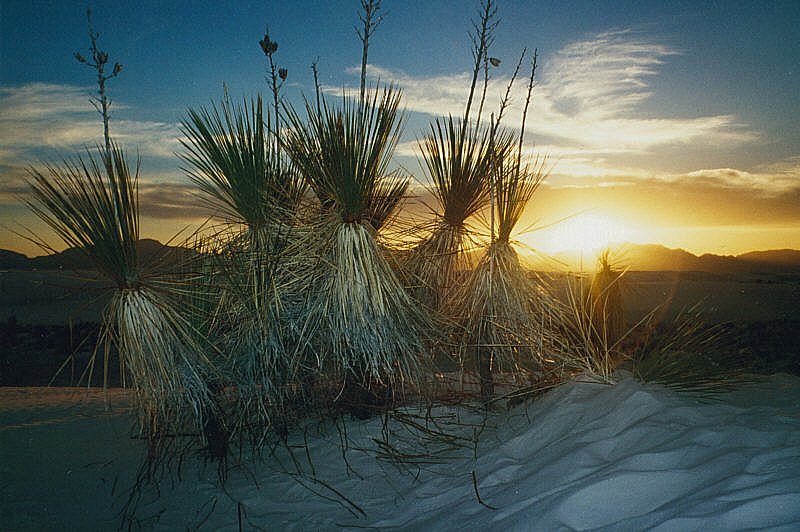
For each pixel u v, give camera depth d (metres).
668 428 3.43
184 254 5.00
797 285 35.00
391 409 5.63
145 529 4.11
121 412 7.66
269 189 5.57
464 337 5.86
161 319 4.77
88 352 16.22
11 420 7.38
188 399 5.04
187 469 5.38
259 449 5.39
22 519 4.30
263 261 5.46
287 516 4.11
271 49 5.71
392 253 5.92
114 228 4.46
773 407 4.05
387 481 4.48
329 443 5.41
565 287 5.95
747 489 2.28
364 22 5.02
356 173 5.14
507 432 4.83
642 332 5.60
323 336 5.48
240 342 5.48
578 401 4.56
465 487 3.78
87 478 5.22
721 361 5.16
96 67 4.36
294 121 5.30
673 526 2.18
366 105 5.11
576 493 2.71
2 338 18.23
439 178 6.13
